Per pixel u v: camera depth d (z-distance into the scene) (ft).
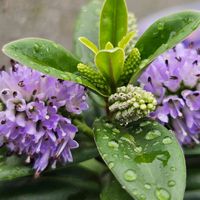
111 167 0.82
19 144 0.91
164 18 0.93
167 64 0.95
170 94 0.96
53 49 0.92
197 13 0.92
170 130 0.92
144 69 0.92
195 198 1.13
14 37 1.60
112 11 0.94
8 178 0.91
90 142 0.98
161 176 0.81
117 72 0.91
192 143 1.00
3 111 0.90
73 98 0.91
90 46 0.93
